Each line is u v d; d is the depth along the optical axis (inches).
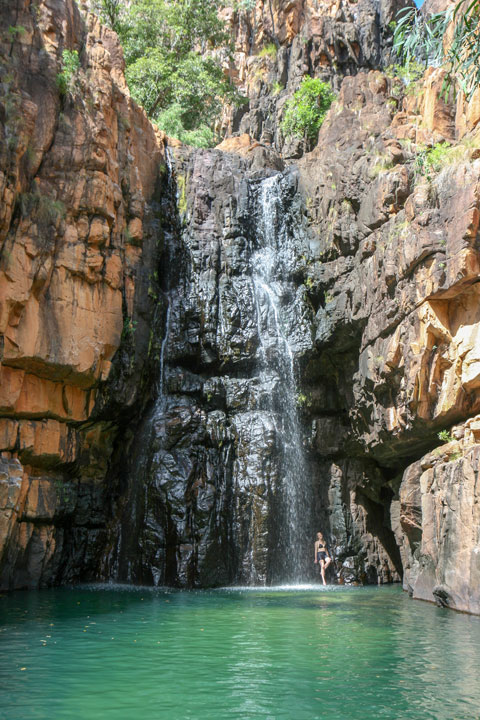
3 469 673.0
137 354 861.8
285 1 1651.1
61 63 771.4
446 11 345.4
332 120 1004.6
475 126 788.6
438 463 649.6
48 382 733.9
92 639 431.2
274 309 972.6
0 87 676.7
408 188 756.6
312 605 614.9
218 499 848.9
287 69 1622.8
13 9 745.0
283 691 312.8
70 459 776.3
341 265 866.1
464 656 386.3
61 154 747.4
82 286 754.2
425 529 662.5
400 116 888.3
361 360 806.5
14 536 698.8
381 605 616.1
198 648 407.2
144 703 292.8
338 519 898.1
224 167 1039.0
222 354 932.6
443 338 661.3
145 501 832.3
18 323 673.0
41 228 700.0
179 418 874.1
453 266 633.0
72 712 279.4
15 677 334.3
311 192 948.6
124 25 1502.2
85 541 815.7
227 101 1603.1
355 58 1541.6
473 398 647.8
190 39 1550.2
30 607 574.9
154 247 943.7
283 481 879.1
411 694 307.1
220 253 982.4
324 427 928.9
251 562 827.4
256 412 913.5
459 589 570.9
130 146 909.2
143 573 804.6
